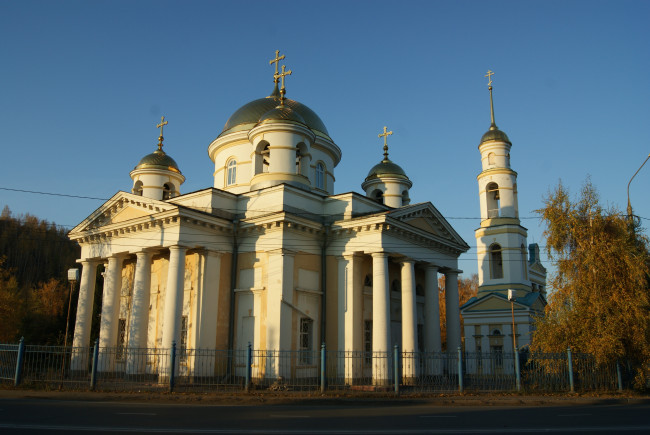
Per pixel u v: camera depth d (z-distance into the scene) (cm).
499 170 4275
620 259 2206
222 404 1705
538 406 1789
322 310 2555
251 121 3183
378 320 2383
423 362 2511
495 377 2347
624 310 2125
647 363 2139
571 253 2330
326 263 2612
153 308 2669
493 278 4212
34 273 6981
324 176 3284
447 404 1858
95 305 3934
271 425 1170
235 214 2661
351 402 1839
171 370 1980
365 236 2505
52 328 4191
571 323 2230
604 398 1980
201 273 2447
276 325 2333
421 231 2667
